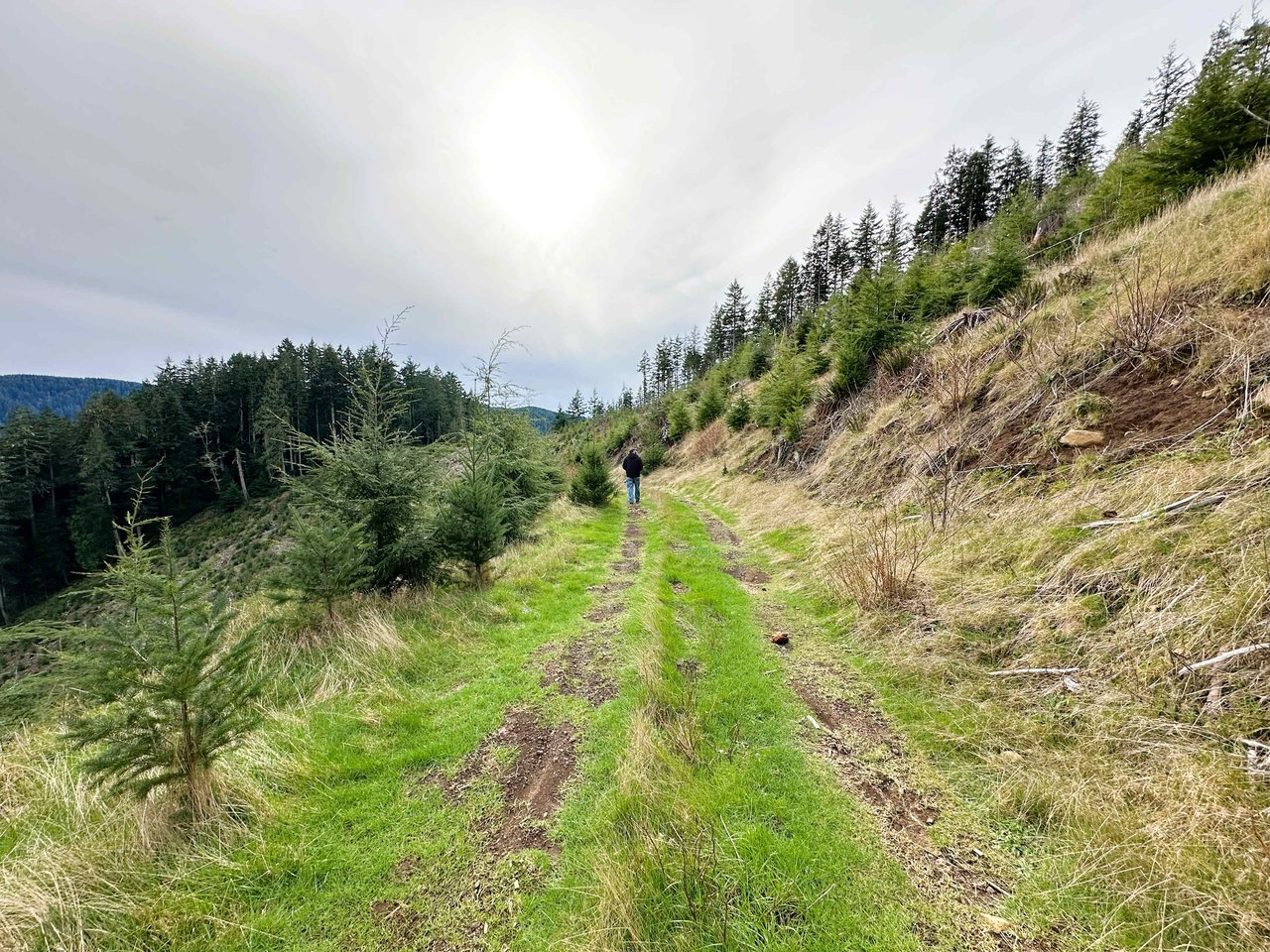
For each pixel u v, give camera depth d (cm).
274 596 485
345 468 570
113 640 252
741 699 364
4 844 250
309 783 292
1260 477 327
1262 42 623
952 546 504
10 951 193
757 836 236
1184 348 493
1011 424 627
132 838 245
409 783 294
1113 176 998
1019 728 297
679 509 1196
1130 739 258
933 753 299
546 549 813
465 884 226
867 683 385
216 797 269
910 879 215
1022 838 234
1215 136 670
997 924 193
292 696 392
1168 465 401
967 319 934
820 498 895
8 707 374
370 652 454
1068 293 735
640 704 346
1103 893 199
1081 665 313
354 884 227
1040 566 411
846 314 1305
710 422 2112
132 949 195
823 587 563
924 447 742
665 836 235
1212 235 564
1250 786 212
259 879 229
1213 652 268
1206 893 182
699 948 185
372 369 633
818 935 191
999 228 1095
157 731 258
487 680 414
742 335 5203
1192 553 317
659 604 521
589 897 211
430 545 598
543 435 1456
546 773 300
